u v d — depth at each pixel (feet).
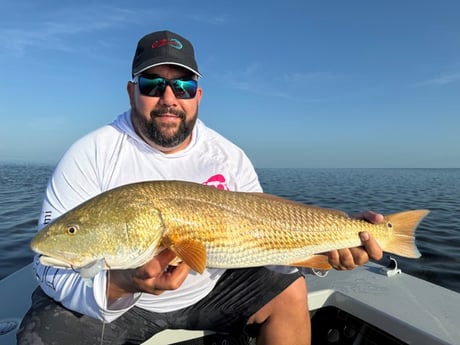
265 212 2.38
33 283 3.28
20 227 8.82
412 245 2.61
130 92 2.72
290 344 2.57
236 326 2.65
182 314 2.54
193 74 2.58
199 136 2.84
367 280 3.23
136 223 2.04
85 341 2.21
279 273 2.59
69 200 2.36
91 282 1.98
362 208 13.38
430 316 2.54
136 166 2.53
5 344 2.32
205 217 2.21
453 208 13.38
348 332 2.90
